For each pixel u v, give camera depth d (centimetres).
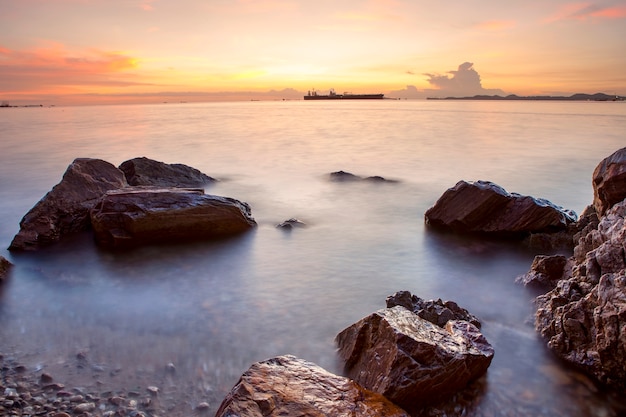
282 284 982
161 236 1248
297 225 1416
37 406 574
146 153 3253
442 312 753
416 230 1377
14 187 2116
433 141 3969
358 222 1480
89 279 1007
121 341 739
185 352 709
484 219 1312
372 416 489
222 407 500
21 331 771
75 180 1405
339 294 931
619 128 5275
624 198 961
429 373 563
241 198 1838
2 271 1014
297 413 478
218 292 940
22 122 7494
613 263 714
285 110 12862
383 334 618
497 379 635
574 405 589
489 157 2967
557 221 1200
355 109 13400
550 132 4769
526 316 813
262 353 709
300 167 2642
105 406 578
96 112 12938
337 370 666
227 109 14650
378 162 2811
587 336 666
